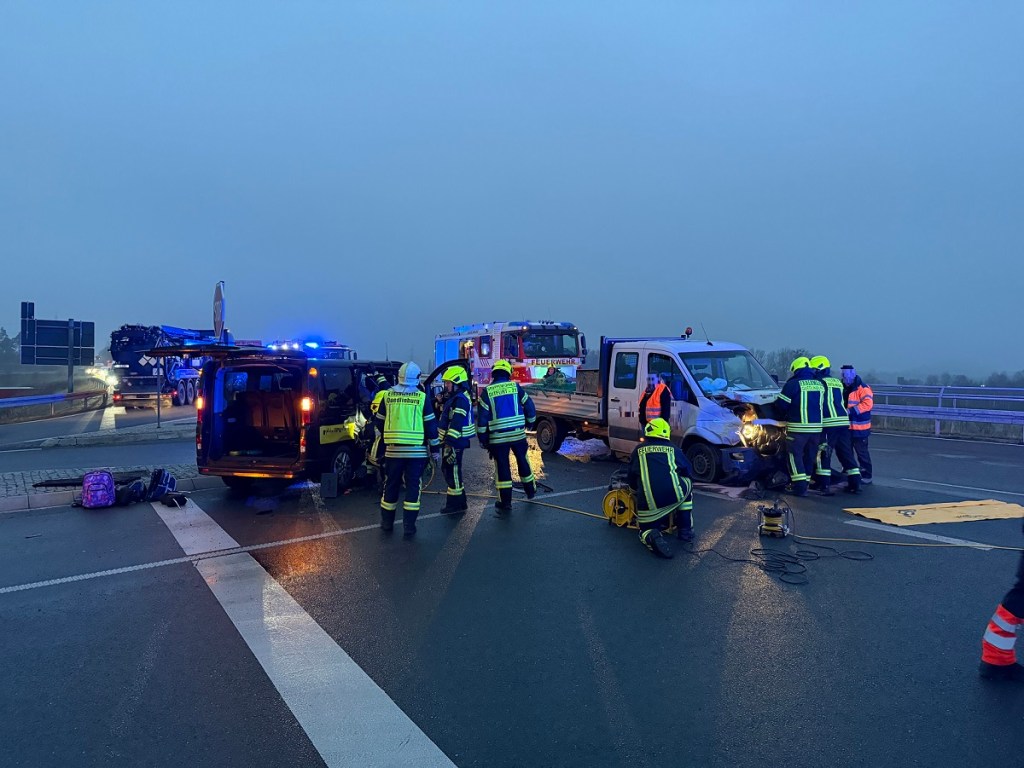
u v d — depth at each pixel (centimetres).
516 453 802
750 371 999
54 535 686
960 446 1373
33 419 2202
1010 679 363
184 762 298
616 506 705
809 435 821
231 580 542
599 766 292
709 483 891
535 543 642
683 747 305
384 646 415
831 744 305
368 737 316
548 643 417
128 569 571
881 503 795
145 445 1405
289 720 332
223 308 1102
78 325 2484
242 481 937
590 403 1123
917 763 291
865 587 508
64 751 307
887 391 1773
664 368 987
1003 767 287
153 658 401
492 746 308
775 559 575
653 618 454
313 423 837
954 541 627
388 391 701
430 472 927
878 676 369
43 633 439
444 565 576
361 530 701
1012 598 357
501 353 1761
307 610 476
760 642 414
